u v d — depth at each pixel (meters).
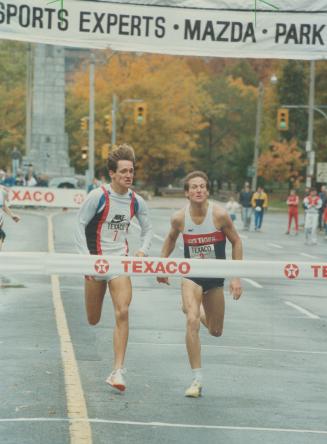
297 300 28.20
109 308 24.70
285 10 16.92
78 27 16.59
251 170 114.00
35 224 63.06
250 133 170.62
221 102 170.62
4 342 19.17
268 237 61.34
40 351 18.16
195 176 14.87
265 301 27.80
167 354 18.28
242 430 12.74
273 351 19.11
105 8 16.61
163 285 30.91
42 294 27.47
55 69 113.44
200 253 15.10
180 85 148.38
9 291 28.14
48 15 16.52
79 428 12.52
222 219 14.96
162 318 23.23
